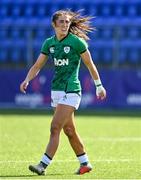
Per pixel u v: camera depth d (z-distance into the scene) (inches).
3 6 3314.5
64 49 1007.6
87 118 2326.5
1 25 2827.3
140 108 2635.3
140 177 991.0
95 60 3014.3
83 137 1712.6
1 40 3127.5
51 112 2571.4
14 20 3255.4
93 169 1095.6
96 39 3048.7
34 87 2704.2
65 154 1336.1
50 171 1062.4
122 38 3002.0
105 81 2640.3
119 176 1002.1
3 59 3112.7
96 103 2652.6
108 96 2647.6
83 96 2657.5
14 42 3112.7
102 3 3233.3
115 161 1218.6
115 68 2645.2
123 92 2640.3
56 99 1015.6
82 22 1033.5
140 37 3036.4
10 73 2723.9
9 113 2519.7
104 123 2140.7
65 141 1595.7
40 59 1045.8
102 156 1304.1
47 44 1033.5
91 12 3221.0
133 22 3157.0
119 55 2881.4
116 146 1498.5
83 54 1013.8
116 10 3211.1
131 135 1776.6
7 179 948.6
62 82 1008.9
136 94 2632.9
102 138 1689.2
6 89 2731.3
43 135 1758.1
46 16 3250.5
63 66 1008.9
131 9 3203.7
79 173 1031.6
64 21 1002.1
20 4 3302.2
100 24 2906.0
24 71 2711.6
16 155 1316.4
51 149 998.4
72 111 1008.2
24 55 3093.0
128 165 1156.5
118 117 2373.3
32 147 1471.5
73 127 1031.6
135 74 2625.5
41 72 2684.5
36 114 2476.6
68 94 1002.1
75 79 1011.9
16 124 2086.6
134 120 2258.9
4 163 1179.3
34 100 2709.2
